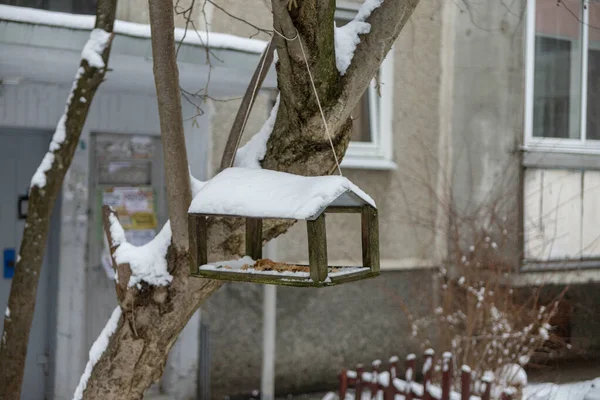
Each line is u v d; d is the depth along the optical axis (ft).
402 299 34.35
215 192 11.16
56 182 14.92
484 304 28.32
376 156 34.27
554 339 32.60
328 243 32.89
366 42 11.89
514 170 34.04
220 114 28.99
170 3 12.05
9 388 14.83
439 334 29.66
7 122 24.98
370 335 33.68
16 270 14.88
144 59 20.70
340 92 11.64
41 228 14.90
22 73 23.08
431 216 35.01
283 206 10.42
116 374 13.32
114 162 27.50
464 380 20.16
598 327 36.73
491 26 34.65
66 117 14.94
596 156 35.68
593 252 35.68
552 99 35.06
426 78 35.35
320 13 11.14
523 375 26.84
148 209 28.02
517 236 33.47
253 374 30.53
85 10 25.38
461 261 31.68
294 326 31.99
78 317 26.32
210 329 29.53
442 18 35.58
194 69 22.33
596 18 35.60
